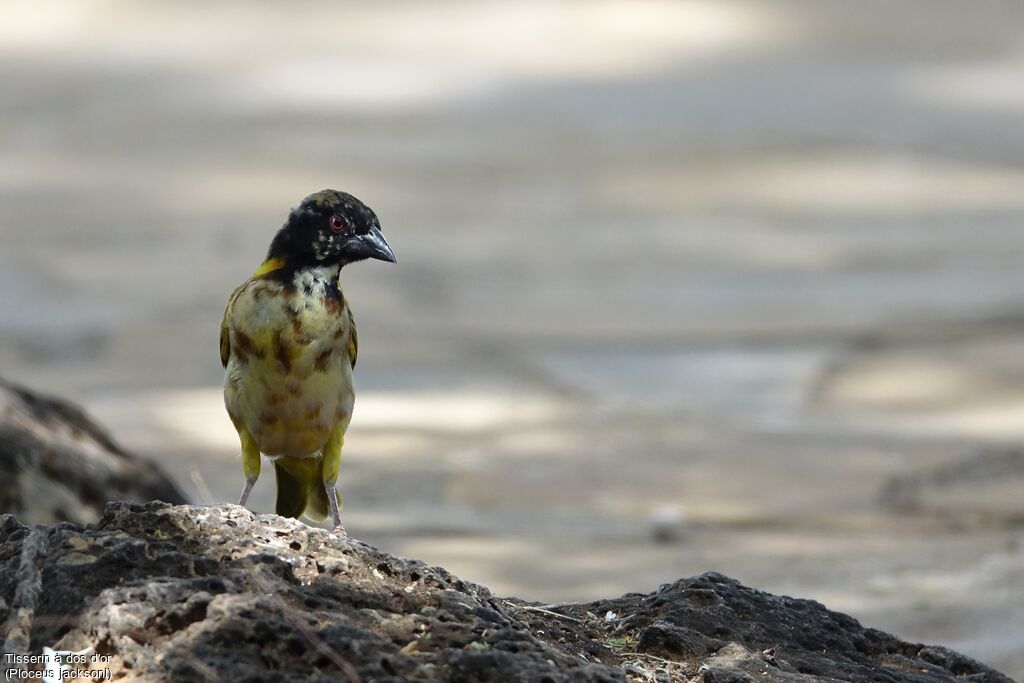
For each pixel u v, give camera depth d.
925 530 12.59
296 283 7.32
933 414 16.31
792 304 21.31
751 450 15.00
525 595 10.79
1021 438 15.35
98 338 19.41
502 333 19.95
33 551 5.58
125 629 5.27
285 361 7.28
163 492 10.45
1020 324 19.97
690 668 6.08
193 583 5.46
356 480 13.84
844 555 11.95
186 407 16.31
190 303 21.36
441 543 12.13
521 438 15.38
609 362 18.56
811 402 16.83
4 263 23.39
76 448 10.12
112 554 5.59
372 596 5.70
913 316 20.50
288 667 5.20
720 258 24.16
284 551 5.85
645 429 15.77
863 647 6.66
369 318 20.80
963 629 10.18
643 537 12.41
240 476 13.84
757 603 6.71
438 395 17.09
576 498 13.42
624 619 6.57
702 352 18.97
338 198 7.40
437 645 5.45
